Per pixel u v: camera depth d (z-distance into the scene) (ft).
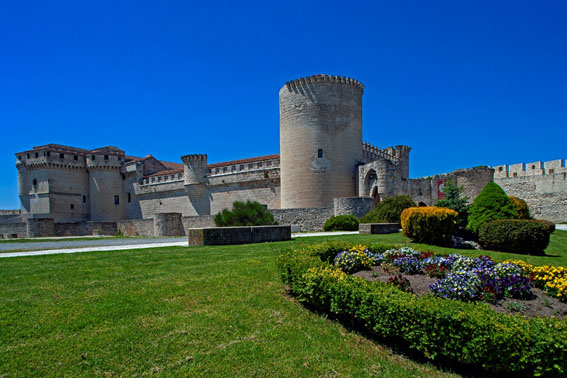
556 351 13.60
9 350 16.44
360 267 29.86
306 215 96.84
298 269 24.11
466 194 110.01
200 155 147.13
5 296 23.16
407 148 158.92
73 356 16.25
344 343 18.88
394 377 15.97
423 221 48.85
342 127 107.96
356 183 109.29
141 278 28.09
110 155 179.83
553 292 22.35
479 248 48.11
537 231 42.88
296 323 20.98
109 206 177.78
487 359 14.75
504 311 19.74
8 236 143.23
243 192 134.10
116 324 19.45
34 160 170.91
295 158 108.27
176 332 18.93
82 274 29.43
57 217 169.07
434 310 16.43
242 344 18.24
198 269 31.32
